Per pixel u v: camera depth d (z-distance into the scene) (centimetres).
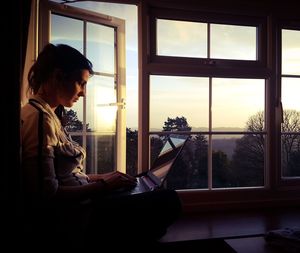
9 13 80
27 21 105
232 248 110
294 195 176
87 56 157
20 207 81
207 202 164
